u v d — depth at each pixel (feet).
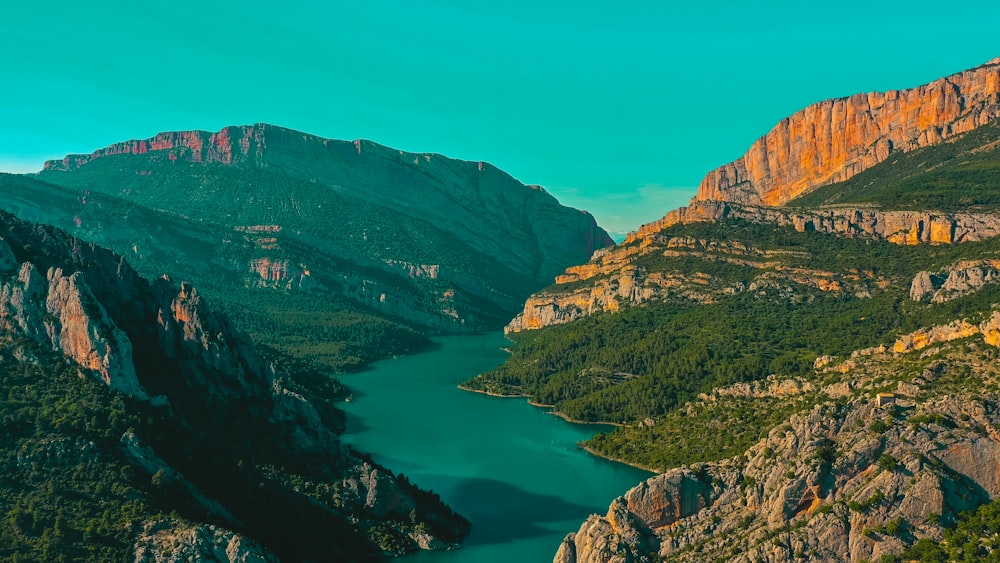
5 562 571.28
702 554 597.52
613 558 608.19
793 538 568.00
